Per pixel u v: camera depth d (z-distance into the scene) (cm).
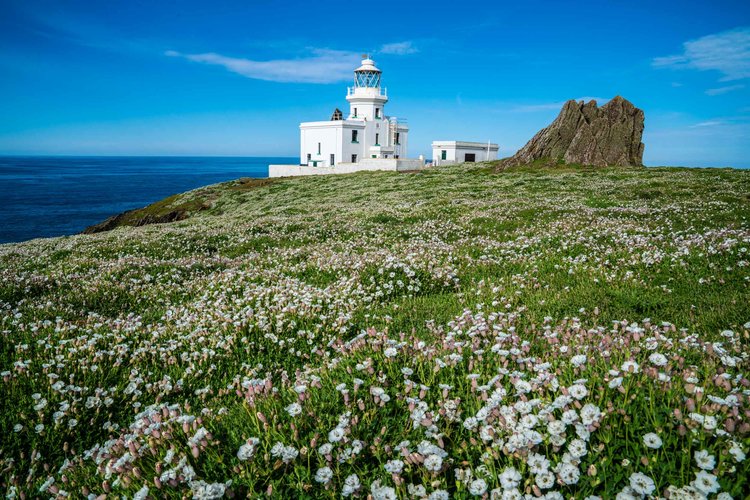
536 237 1591
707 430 337
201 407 634
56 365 703
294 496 365
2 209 11506
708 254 1127
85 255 1911
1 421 581
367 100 10700
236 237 2153
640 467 331
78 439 579
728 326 726
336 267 1286
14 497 464
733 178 3697
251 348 777
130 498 388
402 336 661
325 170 9112
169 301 1198
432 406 441
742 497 297
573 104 6256
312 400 479
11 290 1294
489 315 809
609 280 1029
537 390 431
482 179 5047
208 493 337
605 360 499
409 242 1769
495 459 378
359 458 386
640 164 5775
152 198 14800
